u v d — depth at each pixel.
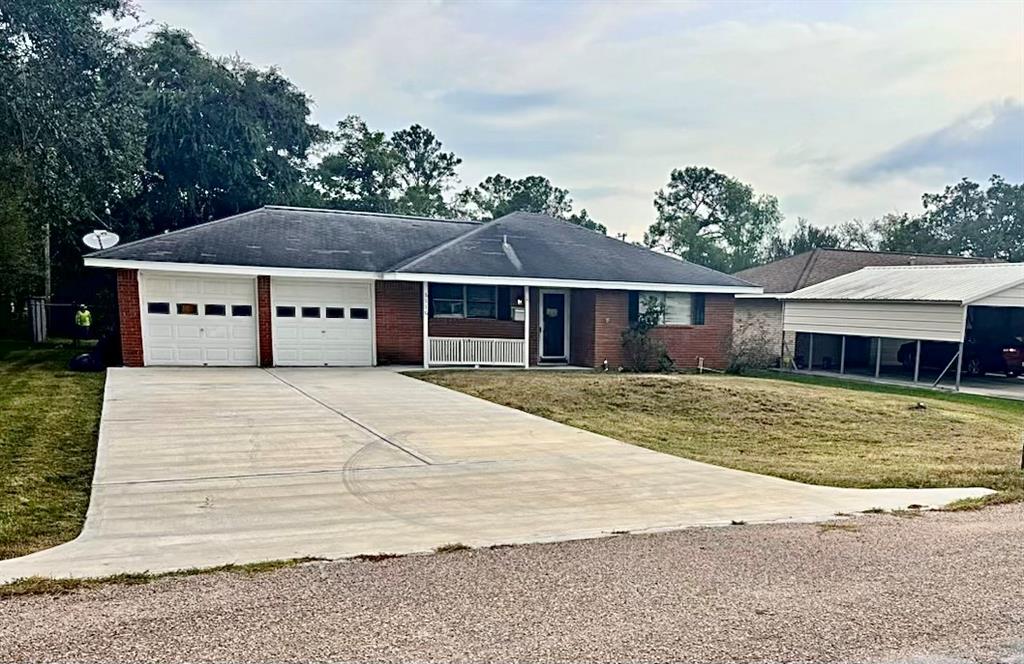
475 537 4.82
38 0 13.72
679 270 19.53
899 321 18.03
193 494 5.92
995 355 19.31
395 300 17.11
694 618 3.32
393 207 39.91
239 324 15.67
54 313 21.72
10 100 13.48
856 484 6.94
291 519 5.24
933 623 3.29
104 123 15.50
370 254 17.28
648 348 18.41
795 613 3.40
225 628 3.10
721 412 11.69
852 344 23.45
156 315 14.99
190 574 3.89
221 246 15.89
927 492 6.62
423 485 6.46
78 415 9.34
